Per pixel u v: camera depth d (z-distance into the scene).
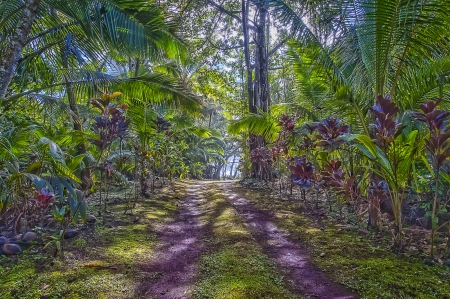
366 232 2.61
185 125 7.65
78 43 3.69
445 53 2.52
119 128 2.53
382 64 2.58
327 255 2.12
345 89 2.71
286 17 3.08
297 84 4.55
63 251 2.10
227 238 2.55
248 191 5.56
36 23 3.73
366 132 2.70
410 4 2.23
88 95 3.63
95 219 2.98
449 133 1.82
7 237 2.29
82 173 3.94
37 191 2.13
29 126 2.73
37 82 3.67
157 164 5.63
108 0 3.36
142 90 4.11
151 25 3.74
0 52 3.22
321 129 2.41
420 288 1.57
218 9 7.92
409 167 2.16
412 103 2.67
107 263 1.93
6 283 1.63
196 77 10.00
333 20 3.00
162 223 3.21
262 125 5.81
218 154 15.93
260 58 7.27
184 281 1.76
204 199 5.00
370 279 1.69
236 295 1.53
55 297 1.50
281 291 1.59
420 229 2.66
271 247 2.37
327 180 2.54
